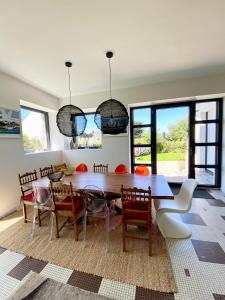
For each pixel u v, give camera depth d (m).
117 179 2.72
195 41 2.36
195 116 4.18
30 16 1.82
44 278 1.68
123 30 2.09
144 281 1.62
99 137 4.83
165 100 4.00
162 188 2.20
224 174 3.92
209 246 2.08
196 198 3.59
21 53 2.54
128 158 4.39
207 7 1.76
